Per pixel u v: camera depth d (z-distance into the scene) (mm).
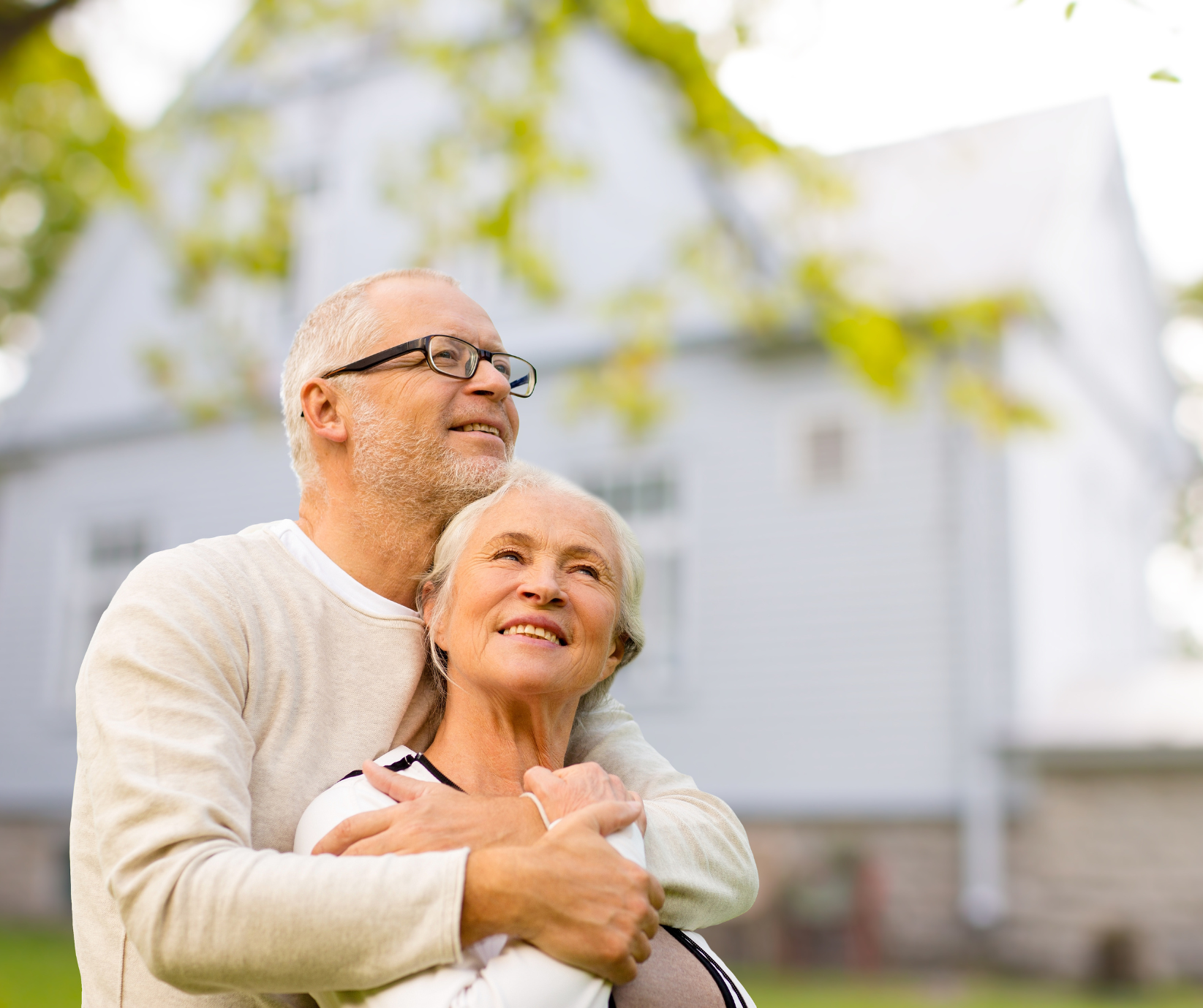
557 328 10820
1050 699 10008
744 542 10289
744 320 6820
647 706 10344
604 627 1597
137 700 1353
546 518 1610
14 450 13164
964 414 5988
